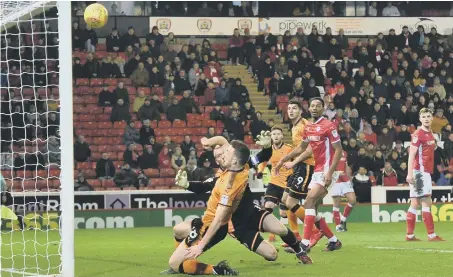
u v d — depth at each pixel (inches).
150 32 1435.8
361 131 1230.3
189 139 1147.9
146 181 1104.8
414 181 679.7
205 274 418.0
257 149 1152.8
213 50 1438.2
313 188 526.3
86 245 704.4
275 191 619.2
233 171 399.2
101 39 1424.7
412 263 486.0
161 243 721.6
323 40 1393.9
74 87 1284.4
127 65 1307.8
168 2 1444.4
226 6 1461.6
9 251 639.1
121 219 1022.4
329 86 1312.7
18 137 1147.3
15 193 984.3
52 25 1309.1
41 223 962.7
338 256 534.6
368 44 1387.8
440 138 1247.5
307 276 418.6
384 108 1266.0
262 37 1385.3
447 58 1408.7
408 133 1210.6
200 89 1298.0
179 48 1387.8
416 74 1352.1
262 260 507.8
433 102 1305.4
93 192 1021.8
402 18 1503.4
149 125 1169.4
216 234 425.4
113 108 1219.2
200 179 1093.8
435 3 1523.1
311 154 546.0
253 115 1191.6
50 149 1137.4
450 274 427.2
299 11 1480.1
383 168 1127.6
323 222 573.0
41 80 1262.3
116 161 1202.6
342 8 1498.5
